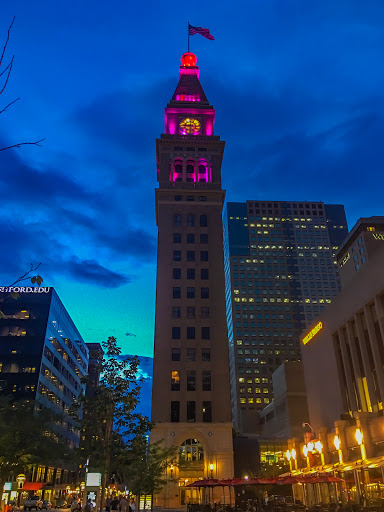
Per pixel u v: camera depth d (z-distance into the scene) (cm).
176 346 8169
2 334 10775
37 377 10238
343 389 6375
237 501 5762
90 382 3566
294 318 19412
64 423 12325
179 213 9550
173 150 10538
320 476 3844
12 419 6081
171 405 7662
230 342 19488
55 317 11875
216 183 10050
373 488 3988
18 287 11475
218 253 9150
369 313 5619
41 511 6562
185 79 12381
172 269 8919
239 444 8612
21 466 5806
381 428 4422
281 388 13375
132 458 3534
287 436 12306
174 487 6956
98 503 3259
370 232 13212
